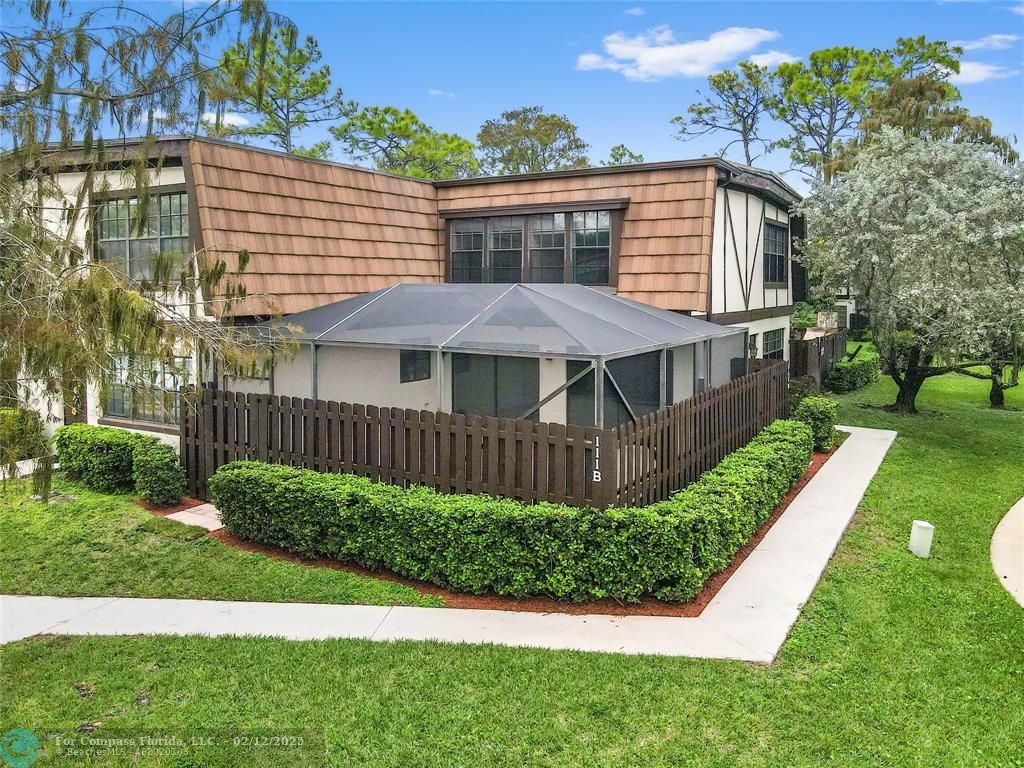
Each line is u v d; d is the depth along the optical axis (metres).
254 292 10.87
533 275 14.30
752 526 8.19
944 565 7.91
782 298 18.41
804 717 5.00
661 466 8.54
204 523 9.30
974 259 13.14
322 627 6.45
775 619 6.52
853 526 9.23
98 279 5.55
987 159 14.00
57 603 7.06
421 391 12.21
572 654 5.86
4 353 5.25
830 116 37.94
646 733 4.82
